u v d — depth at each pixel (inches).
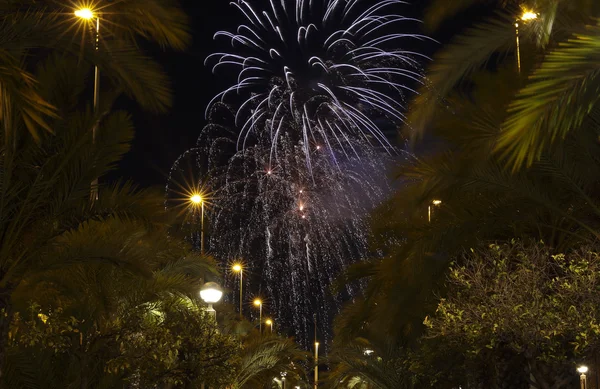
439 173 570.6
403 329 901.8
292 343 1193.4
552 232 605.0
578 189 538.3
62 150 508.1
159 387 734.5
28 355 585.6
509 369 624.1
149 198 544.7
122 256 536.7
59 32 425.1
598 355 580.4
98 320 636.1
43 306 612.1
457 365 825.5
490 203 613.9
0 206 489.1
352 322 893.8
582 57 293.1
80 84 516.1
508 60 555.5
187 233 757.9
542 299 491.8
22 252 506.3
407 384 975.0
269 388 1491.1
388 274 764.0
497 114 525.7
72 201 517.7
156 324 657.6
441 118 567.5
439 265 703.1
